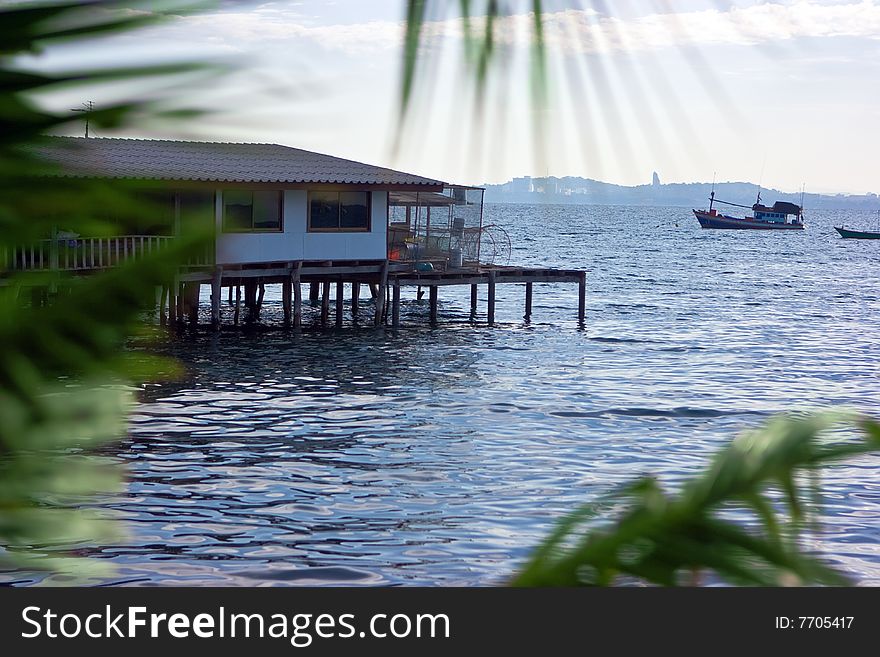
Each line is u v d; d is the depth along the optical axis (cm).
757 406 4322
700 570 110
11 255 128
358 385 4622
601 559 113
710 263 16462
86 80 110
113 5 109
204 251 138
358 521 2408
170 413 3691
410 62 102
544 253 17900
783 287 11925
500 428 3666
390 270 6962
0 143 116
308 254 6353
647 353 6084
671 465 3116
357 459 3081
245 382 4591
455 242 7331
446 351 5966
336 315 7312
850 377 5300
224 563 2072
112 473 131
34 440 130
